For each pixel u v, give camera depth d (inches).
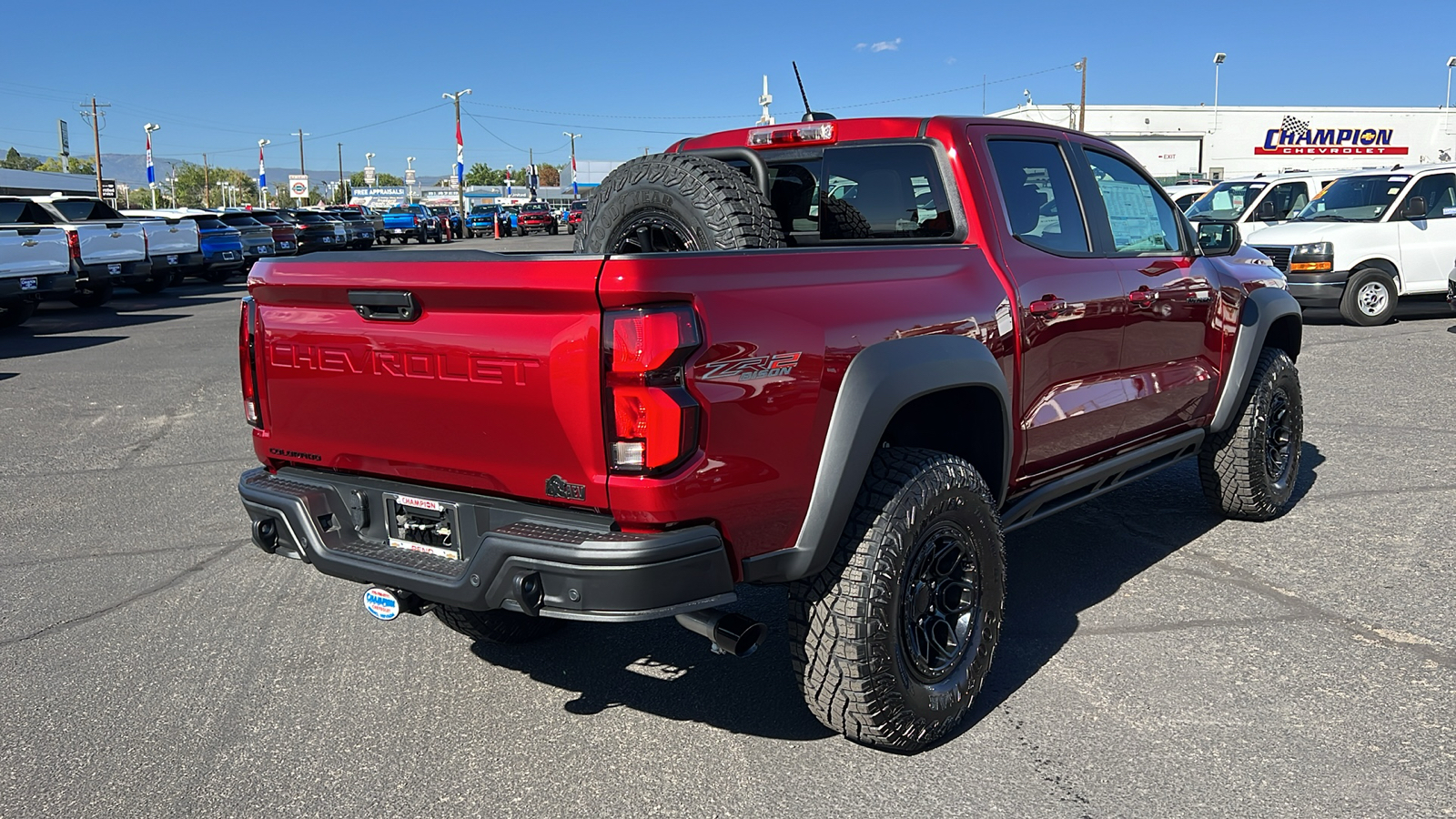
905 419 145.2
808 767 122.8
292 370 127.9
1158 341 173.3
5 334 587.2
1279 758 121.2
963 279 135.3
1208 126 2169.0
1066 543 200.1
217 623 171.9
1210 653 149.5
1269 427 204.7
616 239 153.4
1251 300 198.8
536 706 140.6
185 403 370.6
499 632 155.7
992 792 116.3
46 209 759.7
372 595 120.3
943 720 124.6
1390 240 496.1
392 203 3651.6
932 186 148.3
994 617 132.9
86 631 169.5
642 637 163.5
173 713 140.3
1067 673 144.3
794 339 110.2
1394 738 125.0
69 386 409.7
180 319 661.9
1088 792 115.6
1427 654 147.3
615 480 102.6
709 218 140.9
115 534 221.5
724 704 139.9
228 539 217.2
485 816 114.6
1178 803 112.8
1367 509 215.5
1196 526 208.7
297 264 123.8
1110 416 162.9
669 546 102.1
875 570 115.1
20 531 224.1
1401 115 2186.3
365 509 126.6
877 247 128.0
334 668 153.9
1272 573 180.7
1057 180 160.4
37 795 120.9
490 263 105.3
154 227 823.7
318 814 116.0
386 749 129.8
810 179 164.4
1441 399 321.4
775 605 176.1
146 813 117.0
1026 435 144.5
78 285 705.0
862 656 115.4
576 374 102.4
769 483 109.5
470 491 116.8
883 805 114.2
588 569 101.7
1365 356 408.2
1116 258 166.2
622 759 125.9
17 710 142.2
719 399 103.9
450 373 111.9
